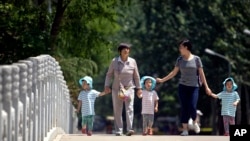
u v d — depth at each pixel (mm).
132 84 36344
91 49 64250
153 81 39188
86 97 42125
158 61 128375
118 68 35938
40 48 48031
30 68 23828
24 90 22375
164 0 125250
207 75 114312
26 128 23516
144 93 39219
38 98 27078
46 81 30172
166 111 160625
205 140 33031
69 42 62938
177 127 148625
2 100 19281
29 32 48844
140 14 140375
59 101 39688
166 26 126062
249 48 108750
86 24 61906
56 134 35219
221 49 110312
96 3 59438
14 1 52281
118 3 61219
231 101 38438
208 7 116625
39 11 53906
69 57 65188
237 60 106312
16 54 47656
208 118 131250
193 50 118000
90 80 42062
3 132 19500
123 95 35750
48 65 30734
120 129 36562
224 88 38625
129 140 32469
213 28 116438
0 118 19000
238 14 110188
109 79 36375
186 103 36156
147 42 130375
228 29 110500
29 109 24328
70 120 59250
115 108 36438
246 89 110062
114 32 66125
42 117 28672
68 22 60250
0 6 49625
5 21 48125
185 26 121562
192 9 120062
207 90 36781
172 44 125125
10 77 19859
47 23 55250
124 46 35906
